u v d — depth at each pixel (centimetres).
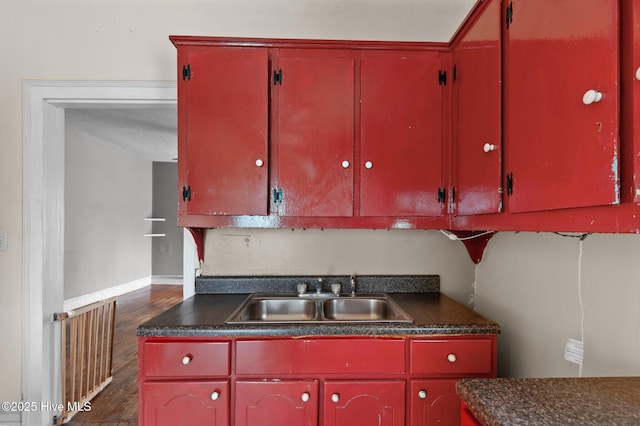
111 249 455
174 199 551
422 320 132
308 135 145
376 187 146
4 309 164
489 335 127
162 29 172
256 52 144
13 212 165
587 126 69
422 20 178
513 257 151
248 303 161
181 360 122
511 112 99
